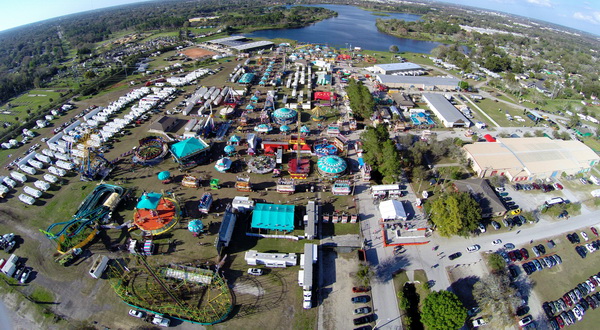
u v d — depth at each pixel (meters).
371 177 89.69
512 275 63.88
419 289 60.44
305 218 71.69
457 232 68.75
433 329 50.25
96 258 65.12
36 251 67.12
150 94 148.62
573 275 65.00
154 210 71.44
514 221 76.44
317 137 110.12
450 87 159.25
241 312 55.28
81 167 91.00
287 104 134.62
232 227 70.44
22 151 104.19
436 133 116.62
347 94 140.12
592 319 57.59
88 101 143.00
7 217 75.75
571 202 83.50
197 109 132.38
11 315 55.09
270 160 95.62
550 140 104.06
